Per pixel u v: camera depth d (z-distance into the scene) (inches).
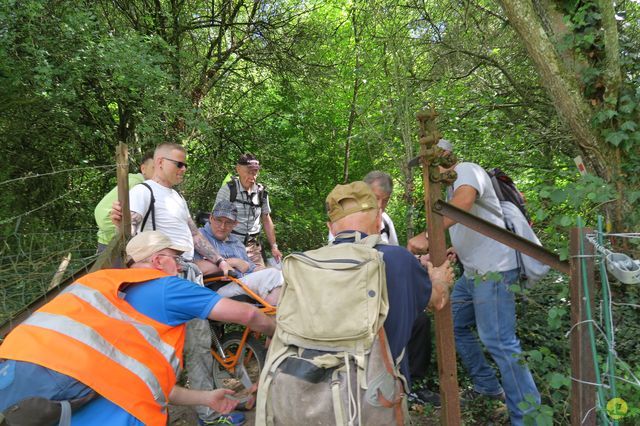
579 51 137.6
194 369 133.5
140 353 76.4
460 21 262.1
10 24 242.4
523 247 84.6
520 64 254.4
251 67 409.4
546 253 83.9
